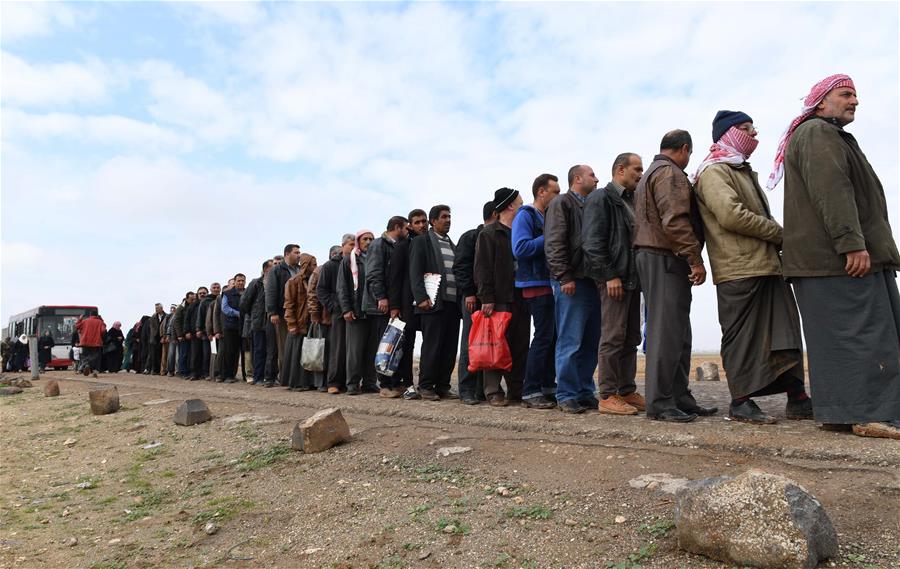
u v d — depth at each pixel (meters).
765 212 4.32
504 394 5.95
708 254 4.31
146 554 3.43
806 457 3.29
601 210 4.84
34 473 5.49
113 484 4.90
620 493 3.16
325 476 4.23
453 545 2.95
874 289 3.55
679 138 4.47
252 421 6.11
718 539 2.39
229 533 3.58
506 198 5.96
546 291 5.51
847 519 2.56
